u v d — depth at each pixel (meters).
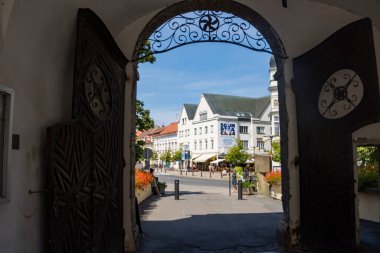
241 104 79.06
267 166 21.62
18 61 4.35
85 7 5.91
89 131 5.66
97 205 5.88
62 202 4.92
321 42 7.16
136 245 7.64
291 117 7.84
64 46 5.48
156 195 21.53
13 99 4.22
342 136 6.79
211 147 75.88
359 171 11.47
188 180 45.47
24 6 4.22
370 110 6.31
